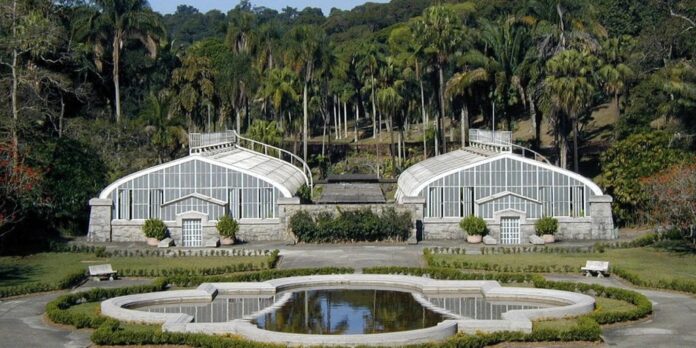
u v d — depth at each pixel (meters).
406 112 150.12
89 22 112.69
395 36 146.88
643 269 61.78
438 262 64.81
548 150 125.12
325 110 156.62
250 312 49.09
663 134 87.75
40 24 89.88
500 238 78.75
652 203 72.19
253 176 80.38
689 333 43.19
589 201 79.25
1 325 45.88
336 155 158.62
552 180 79.75
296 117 138.38
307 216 78.06
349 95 172.75
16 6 84.88
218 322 45.31
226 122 142.25
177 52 160.25
